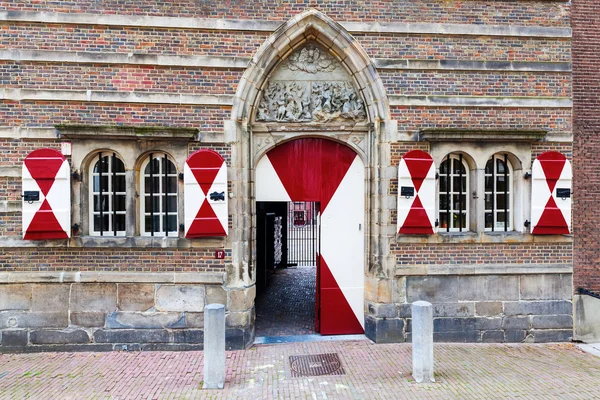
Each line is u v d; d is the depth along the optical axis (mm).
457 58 6715
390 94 6602
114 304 6305
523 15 6809
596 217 6930
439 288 6637
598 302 6848
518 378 5203
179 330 6332
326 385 5004
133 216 6305
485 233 6684
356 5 6570
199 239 6320
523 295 6738
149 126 6184
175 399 4688
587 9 7066
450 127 6648
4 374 5422
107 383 5137
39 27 6227
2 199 6195
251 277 6562
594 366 5703
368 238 6723
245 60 6426
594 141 6973
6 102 6176
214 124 6410
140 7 6324
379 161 6602
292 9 6480
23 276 6184
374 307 6602
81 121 6285
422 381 5047
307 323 7539
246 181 6492
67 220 6121
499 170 6914
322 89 6699
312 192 6848
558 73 6828
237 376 5332
